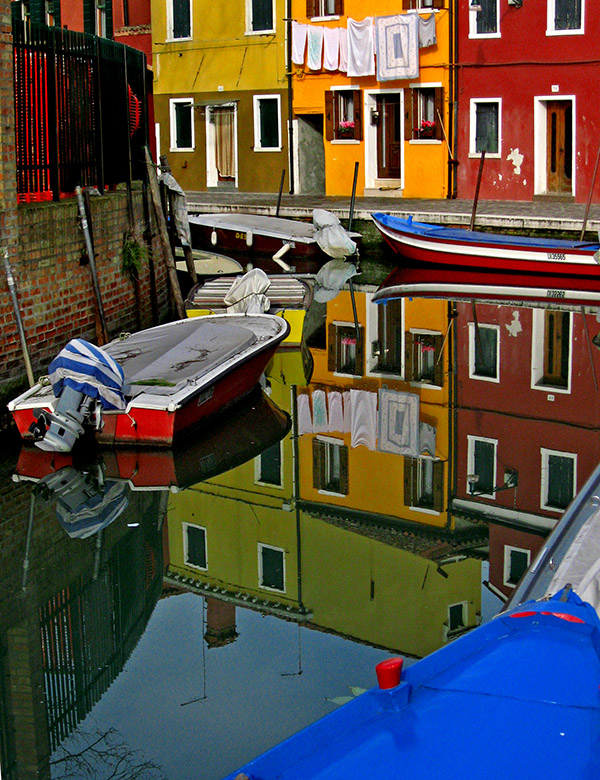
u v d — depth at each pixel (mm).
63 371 10297
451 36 27453
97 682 6820
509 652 4398
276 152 31719
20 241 11289
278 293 16953
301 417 12555
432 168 28484
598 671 4258
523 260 20953
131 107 15406
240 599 8102
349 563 8773
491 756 3846
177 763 5941
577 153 26016
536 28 26109
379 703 4160
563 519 6941
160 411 10406
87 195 12727
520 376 14250
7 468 10375
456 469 10828
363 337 16750
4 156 10773
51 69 12461
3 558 8641
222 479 10500
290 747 3975
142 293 15055
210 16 32000
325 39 29641
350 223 25016
